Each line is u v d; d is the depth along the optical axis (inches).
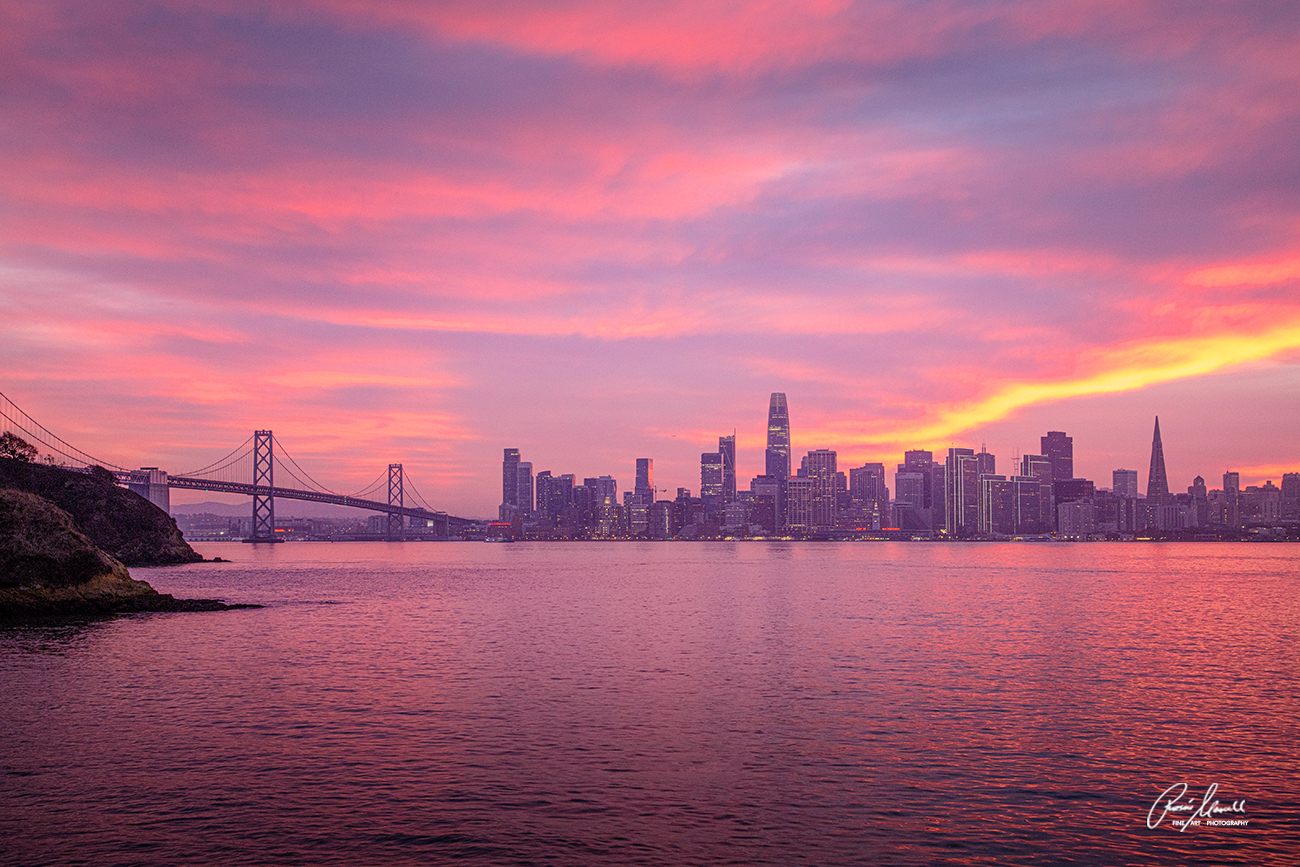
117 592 4168.3
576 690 2128.4
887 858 1089.4
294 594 5531.5
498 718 1813.5
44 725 1747.0
